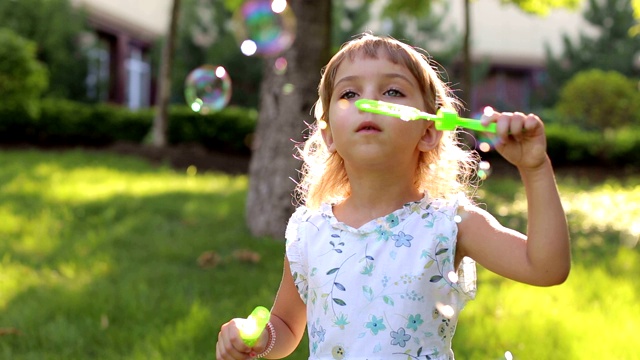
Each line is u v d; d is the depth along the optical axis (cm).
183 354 317
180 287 423
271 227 567
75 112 1307
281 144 568
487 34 2091
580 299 405
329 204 195
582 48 1978
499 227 176
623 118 1379
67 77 1493
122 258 501
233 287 427
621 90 1381
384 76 180
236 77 1627
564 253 156
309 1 564
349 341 177
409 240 179
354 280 179
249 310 373
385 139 175
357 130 176
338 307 179
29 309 378
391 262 178
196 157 1229
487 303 395
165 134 1254
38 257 504
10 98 1152
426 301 176
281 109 570
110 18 1702
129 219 618
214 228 594
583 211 779
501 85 2139
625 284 434
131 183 848
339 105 179
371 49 183
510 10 2103
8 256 492
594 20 2002
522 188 982
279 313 201
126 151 1232
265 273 462
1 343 338
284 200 566
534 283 162
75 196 715
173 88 1620
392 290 176
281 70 570
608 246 585
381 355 174
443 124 157
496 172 1214
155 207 666
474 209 182
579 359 310
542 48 2131
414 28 1711
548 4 1101
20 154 1124
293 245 193
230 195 782
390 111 161
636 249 573
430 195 192
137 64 1922
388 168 181
